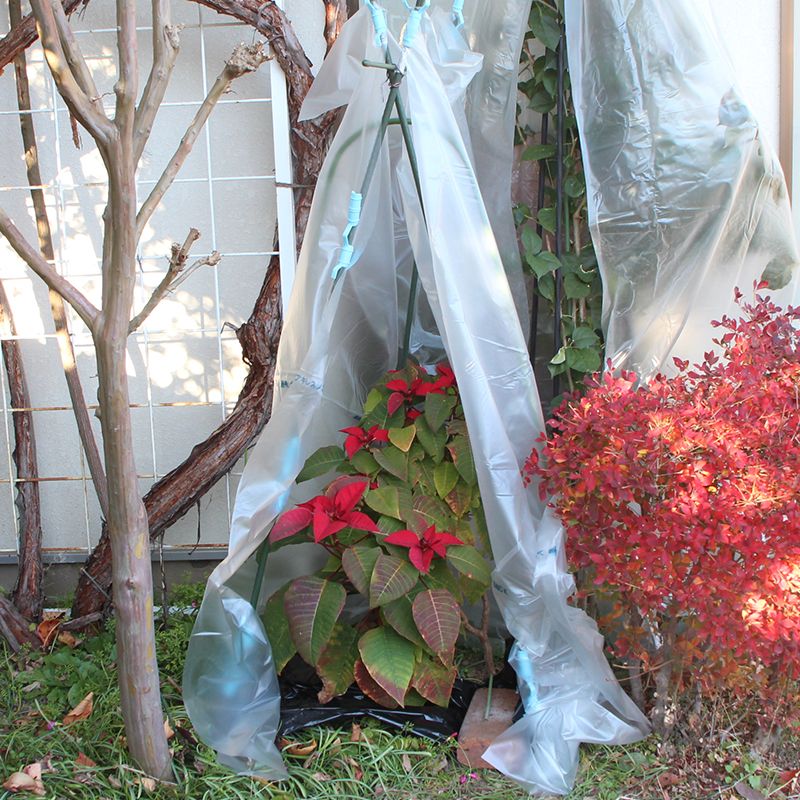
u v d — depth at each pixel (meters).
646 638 2.21
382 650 2.09
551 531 2.13
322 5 2.84
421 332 2.72
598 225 2.33
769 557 1.83
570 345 2.48
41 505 3.15
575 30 2.27
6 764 2.08
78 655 2.63
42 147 3.01
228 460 2.79
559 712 2.07
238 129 2.96
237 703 2.10
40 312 3.08
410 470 2.36
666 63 2.25
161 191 1.86
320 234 2.25
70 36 1.69
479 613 2.58
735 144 2.24
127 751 2.08
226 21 2.90
